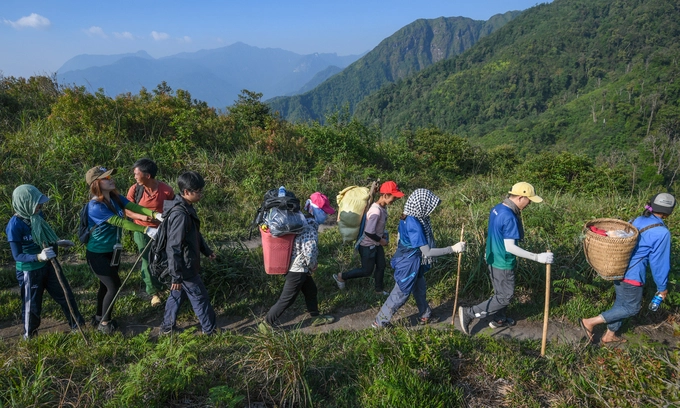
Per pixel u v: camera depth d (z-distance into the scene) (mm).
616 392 3268
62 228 6797
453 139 17375
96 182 4129
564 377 3609
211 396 2979
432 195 4246
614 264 4016
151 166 4719
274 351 3367
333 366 3578
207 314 4203
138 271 5762
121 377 3113
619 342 4406
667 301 4875
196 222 4090
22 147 8562
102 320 4277
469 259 5535
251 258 5570
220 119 12445
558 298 5207
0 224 6523
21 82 12680
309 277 4676
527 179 13586
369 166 12922
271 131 12789
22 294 4012
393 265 4414
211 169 9648
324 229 8195
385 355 3602
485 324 4770
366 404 3139
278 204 4195
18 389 2896
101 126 9812
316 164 11734
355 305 5164
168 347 3480
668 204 4008
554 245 5988
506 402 3287
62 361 3447
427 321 4672
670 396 3123
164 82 13484
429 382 3293
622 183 12703
